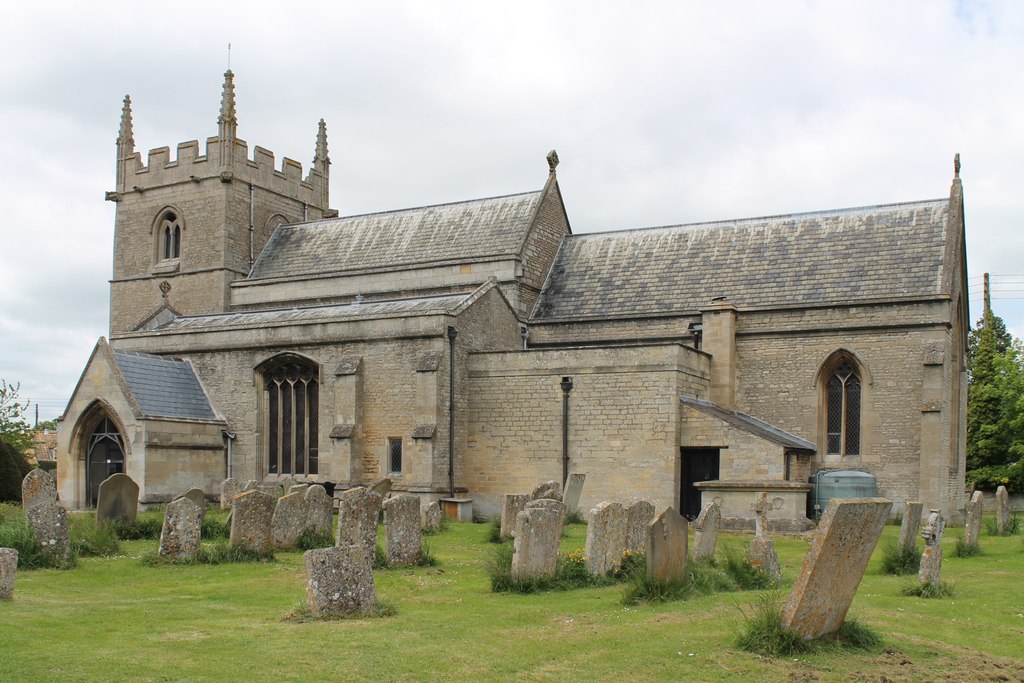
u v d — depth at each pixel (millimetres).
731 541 31703
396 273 50719
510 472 41312
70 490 42750
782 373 42906
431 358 40719
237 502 24719
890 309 41250
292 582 21516
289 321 44094
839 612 15508
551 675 13828
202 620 17000
